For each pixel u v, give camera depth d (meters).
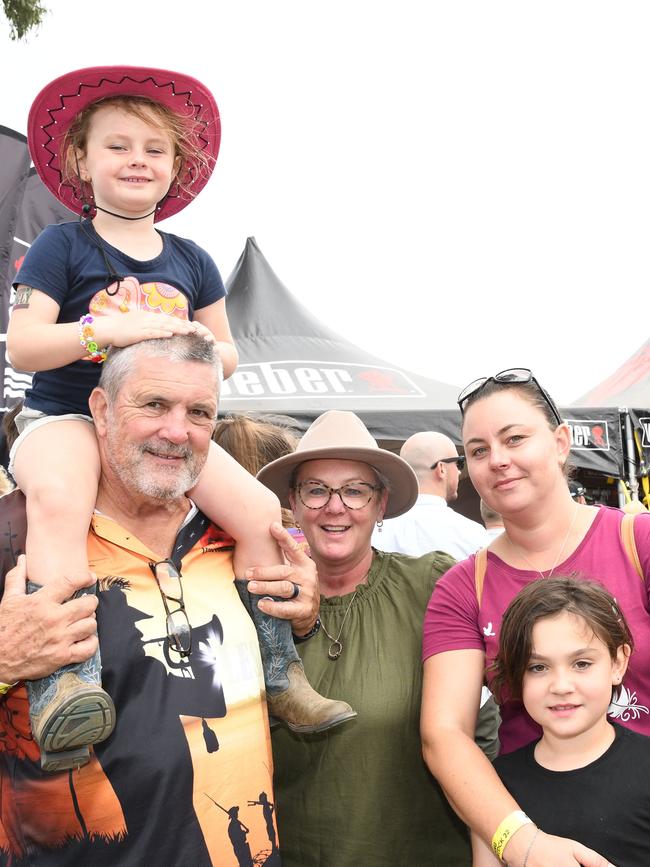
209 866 1.99
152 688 2.04
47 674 1.89
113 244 2.44
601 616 2.21
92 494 2.14
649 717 2.30
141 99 2.47
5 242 6.50
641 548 2.37
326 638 2.77
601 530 2.47
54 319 2.30
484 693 3.03
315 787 2.59
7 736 2.04
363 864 2.52
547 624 2.23
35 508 2.08
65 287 2.34
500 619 2.45
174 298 2.48
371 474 2.89
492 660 2.43
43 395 2.38
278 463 2.87
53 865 1.95
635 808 2.11
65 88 2.42
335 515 2.83
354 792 2.56
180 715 2.04
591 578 2.39
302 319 9.42
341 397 8.14
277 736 2.66
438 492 5.01
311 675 2.70
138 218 2.49
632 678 2.32
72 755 1.88
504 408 2.45
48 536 2.04
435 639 2.51
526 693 2.28
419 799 2.59
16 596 1.94
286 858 2.61
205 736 2.05
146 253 2.48
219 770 2.05
